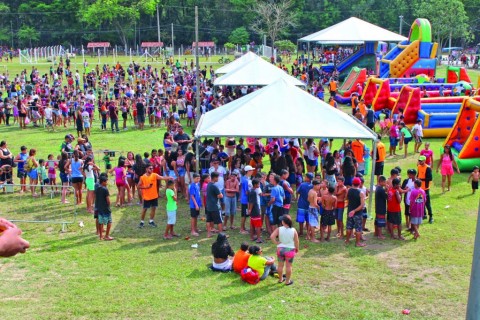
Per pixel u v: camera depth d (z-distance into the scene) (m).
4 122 32.16
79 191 17.22
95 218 14.20
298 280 11.52
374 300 10.61
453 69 34.66
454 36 72.94
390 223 13.88
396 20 91.38
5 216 15.88
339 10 95.19
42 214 16.19
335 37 42.94
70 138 19.48
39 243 13.82
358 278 11.62
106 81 46.34
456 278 11.57
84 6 98.31
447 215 15.66
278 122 15.46
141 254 13.04
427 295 10.81
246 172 14.45
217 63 72.56
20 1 102.75
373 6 93.19
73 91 38.56
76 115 29.69
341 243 13.74
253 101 16.27
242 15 99.44
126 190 18.05
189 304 10.40
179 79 44.69
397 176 14.20
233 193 14.66
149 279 11.59
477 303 3.25
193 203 14.06
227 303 10.43
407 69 38.53
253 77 26.50
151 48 96.06
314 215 13.74
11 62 75.56
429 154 17.94
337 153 17.61
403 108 27.17
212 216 14.09
